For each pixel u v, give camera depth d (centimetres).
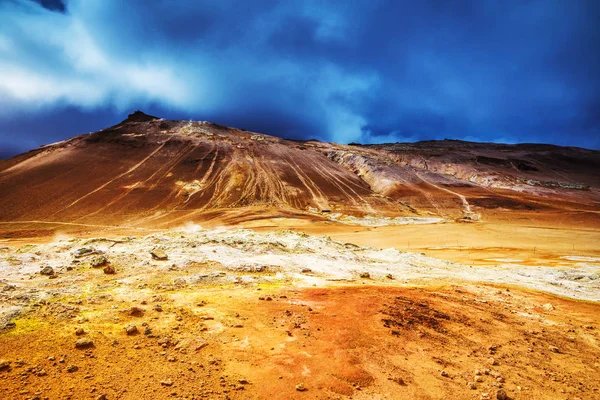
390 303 1362
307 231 6575
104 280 1351
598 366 1016
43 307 1018
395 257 2878
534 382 873
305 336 981
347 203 10212
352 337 998
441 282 2070
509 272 2847
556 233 6078
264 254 2128
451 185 12438
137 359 784
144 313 1048
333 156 15962
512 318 1419
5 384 640
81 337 853
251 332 978
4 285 1194
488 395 775
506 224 7644
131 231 6512
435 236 5903
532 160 19975
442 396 755
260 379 746
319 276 1833
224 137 16138
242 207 9181
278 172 12619
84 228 6775
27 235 5997
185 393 669
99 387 664
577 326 1403
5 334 834
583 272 2855
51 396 623
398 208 9731
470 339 1119
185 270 1588
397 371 841
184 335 921
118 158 12144
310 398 692
